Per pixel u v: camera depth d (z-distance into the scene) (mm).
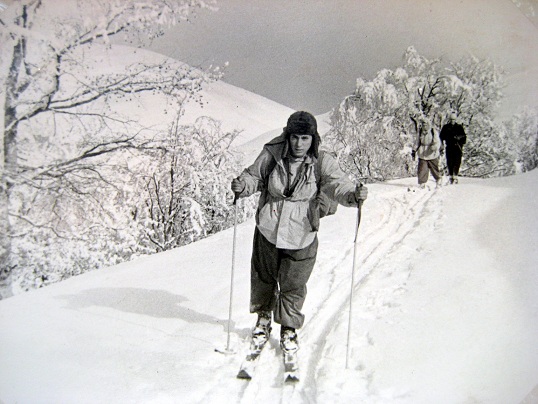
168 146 8742
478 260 4699
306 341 3434
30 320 3902
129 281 5039
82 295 4594
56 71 7621
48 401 2674
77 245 7812
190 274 5227
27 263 7562
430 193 8852
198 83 8719
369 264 5086
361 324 3529
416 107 12070
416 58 11289
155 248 8844
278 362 3160
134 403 2668
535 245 5012
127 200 8445
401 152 11977
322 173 3072
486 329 3311
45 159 7840
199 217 8789
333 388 2748
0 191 7500
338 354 3127
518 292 3867
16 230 7547
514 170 12547
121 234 8195
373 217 7387
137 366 3100
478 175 13000
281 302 3135
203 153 9242
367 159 12367
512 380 2740
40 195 7742
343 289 4406
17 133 7574
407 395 2660
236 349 3342
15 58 7320
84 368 3080
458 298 3824
